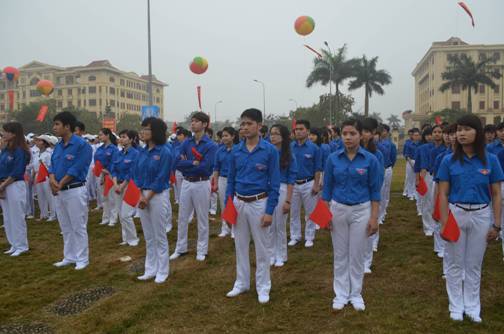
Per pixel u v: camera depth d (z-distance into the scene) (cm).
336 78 3562
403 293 468
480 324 386
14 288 509
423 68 7756
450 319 397
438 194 411
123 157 707
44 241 744
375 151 522
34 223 912
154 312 427
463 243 395
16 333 391
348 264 435
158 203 513
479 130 384
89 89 7362
